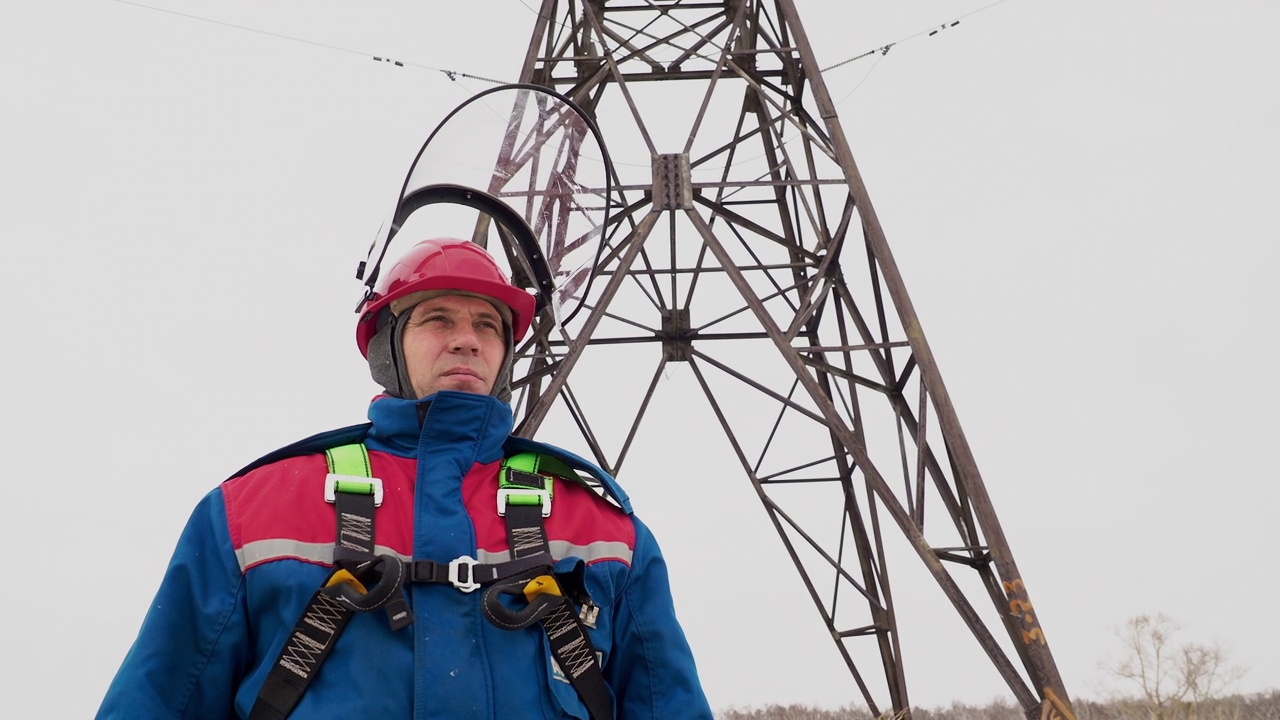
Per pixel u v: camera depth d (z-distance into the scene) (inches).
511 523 113.3
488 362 123.9
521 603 111.0
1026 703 426.6
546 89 138.6
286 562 107.0
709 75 536.4
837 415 463.2
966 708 708.7
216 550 109.3
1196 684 493.7
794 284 534.9
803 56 499.2
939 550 458.3
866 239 481.4
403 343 122.9
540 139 140.3
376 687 103.6
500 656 107.0
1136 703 500.1
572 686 110.7
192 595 108.0
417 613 106.3
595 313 457.7
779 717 667.4
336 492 110.6
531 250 141.3
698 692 119.3
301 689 103.7
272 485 111.7
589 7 499.2
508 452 122.2
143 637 107.5
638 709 118.6
